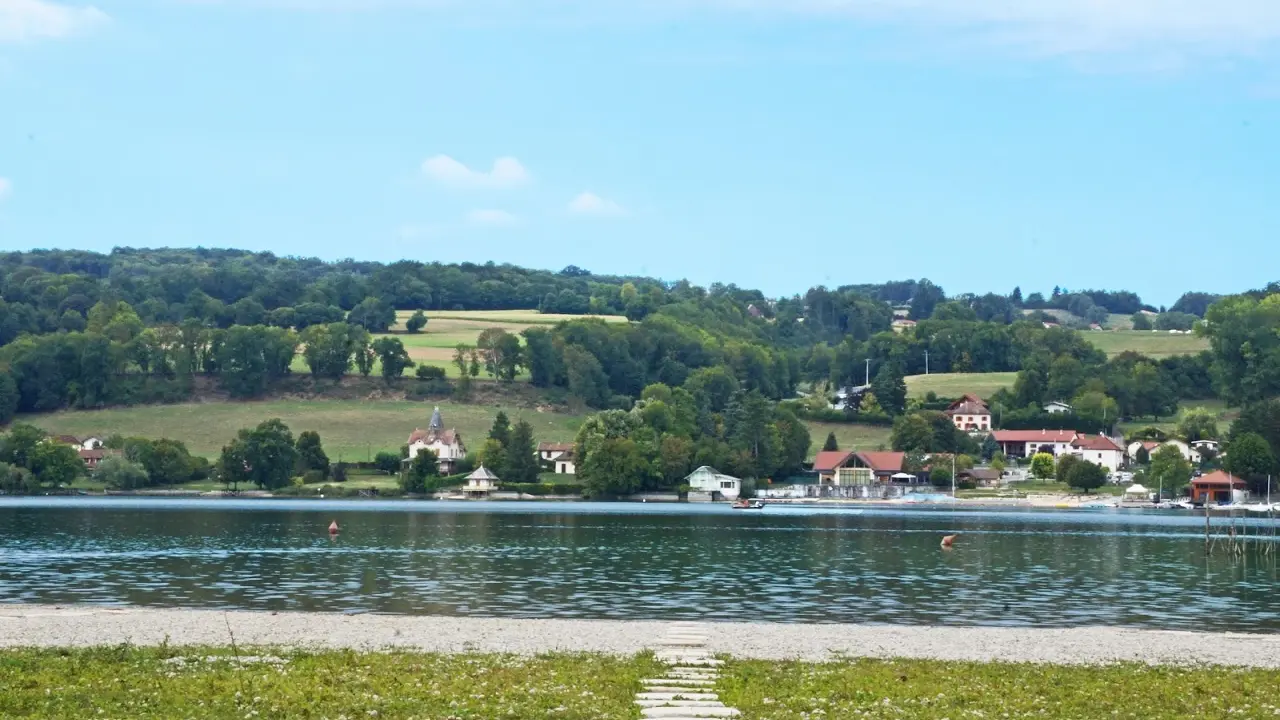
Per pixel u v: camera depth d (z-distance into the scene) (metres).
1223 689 51.53
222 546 132.88
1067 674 55.22
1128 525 196.88
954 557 128.25
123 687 47.16
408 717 43.03
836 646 65.06
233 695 45.88
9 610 78.31
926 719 44.34
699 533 164.38
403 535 153.38
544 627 71.00
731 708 45.41
